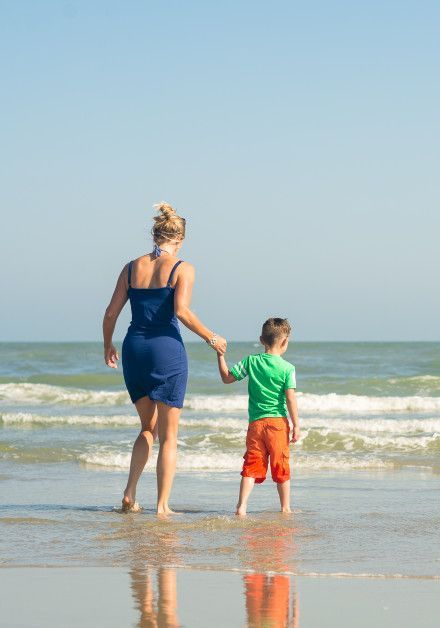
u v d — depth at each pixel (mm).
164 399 6156
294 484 8055
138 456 6418
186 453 10133
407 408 18531
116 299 6246
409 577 4152
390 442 10938
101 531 5488
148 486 7953
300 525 5719
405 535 5352
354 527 5648
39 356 42125
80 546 4980
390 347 50781
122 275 6270
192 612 3506
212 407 18531
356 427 13617
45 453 10352
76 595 3799
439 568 4359
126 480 8352
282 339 6641
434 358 39438
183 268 6098
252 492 7555
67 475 8711
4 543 5078
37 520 5910
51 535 5348
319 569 4332
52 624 3326
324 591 3871
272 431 6438
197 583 4031
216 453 10117
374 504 6785
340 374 30500
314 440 11078
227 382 6637
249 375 6562
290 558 4629
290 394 6484
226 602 3674
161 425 6242
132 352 6117
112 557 4656
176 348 6121
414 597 3764
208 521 5789
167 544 5043
